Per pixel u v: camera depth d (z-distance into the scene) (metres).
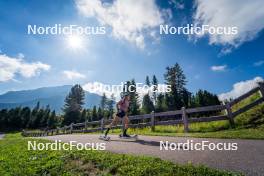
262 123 10.23
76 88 94.31
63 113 96.31
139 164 5.50
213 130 11.52
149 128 15.28
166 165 5.25
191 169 4.84
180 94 69.12
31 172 6.27
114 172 5.43
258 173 4.43
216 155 5.96
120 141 9.54
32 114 112.12
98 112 95.19
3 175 6.39
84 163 6.34
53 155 7.61
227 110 11.67
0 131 101.19
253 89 11.94
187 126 12.38
